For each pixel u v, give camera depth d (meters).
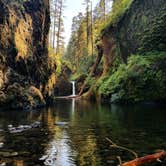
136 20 58.47
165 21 50.06
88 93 65.25
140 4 58.59
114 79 55.38
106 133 18.41
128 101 49.19
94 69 72.94
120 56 61.28
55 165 11.13
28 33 40.06
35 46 42.62
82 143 15.23
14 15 36.59
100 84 61.16
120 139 16.38
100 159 12.02
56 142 15.41
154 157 11.66
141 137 16.97
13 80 33.41
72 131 19.16
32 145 14.57
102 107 41.16
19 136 16.97
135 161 11.20
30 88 36.94
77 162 11.55
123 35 61.12
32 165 11.09
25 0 41.16
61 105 45.06
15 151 13.27
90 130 19.59
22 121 23.31
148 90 47.78
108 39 65.62
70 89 83.62
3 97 30.94
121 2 69.56
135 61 51.28
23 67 36.69
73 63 104.62
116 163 11.42
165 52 49.06
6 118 24.95
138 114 30.16
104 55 66.00
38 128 20.17
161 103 46.72
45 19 47.84
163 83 46.72
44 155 12.60
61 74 84.06
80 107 41.00
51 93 49.47
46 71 46.28
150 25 54.62
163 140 16.03
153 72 47.88
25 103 34.09
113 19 65.62
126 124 22.58
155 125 21.88
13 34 35.22
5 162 11.45
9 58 33.72
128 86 49.94
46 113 30.70
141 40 54.22
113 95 51.91
